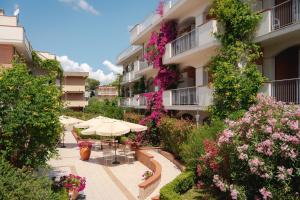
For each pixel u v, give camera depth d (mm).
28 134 11664
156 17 26438
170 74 23516
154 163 16688
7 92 11570
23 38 24656
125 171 17359
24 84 11844
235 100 14266
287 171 7480
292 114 8133
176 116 22672
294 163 7734
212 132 12742
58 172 16969
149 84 33188
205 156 10172
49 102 12000
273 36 13102
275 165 7844
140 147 21859
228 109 14523
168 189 11117
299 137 7598
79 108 64688
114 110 37625
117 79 49438
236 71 14336
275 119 8148
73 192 11891
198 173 11664
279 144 7836
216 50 17078
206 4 19172
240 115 12922
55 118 12086
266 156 7977
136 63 33750
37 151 12055
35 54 33062
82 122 23938
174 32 23875
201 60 20078
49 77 13086
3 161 8938
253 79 14016
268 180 7883
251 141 8281
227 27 15172
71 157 21484
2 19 25469
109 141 25938
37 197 7625
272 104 8758
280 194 7613
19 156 11672
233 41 14953
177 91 21547
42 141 12000
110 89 71562
